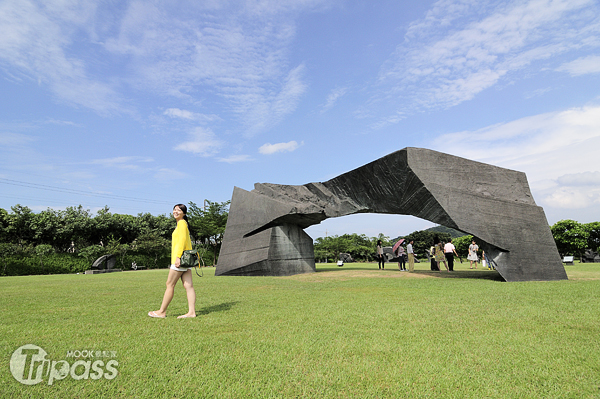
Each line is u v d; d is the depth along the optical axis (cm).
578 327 417
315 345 355
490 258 1015
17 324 454
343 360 313
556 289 736
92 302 654
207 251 3962
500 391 252
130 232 3581
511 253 995
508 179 1104
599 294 657
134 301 668
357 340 373
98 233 3362
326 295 732
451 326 431
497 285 853
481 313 507
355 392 251
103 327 435
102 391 253
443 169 1109
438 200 1076
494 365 300
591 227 2725
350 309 552
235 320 473
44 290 877
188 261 499
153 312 505
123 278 1374
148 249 3378
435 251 1594
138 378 274
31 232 2973
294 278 1235
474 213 1038
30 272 2580
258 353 330
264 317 494
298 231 1593
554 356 320
